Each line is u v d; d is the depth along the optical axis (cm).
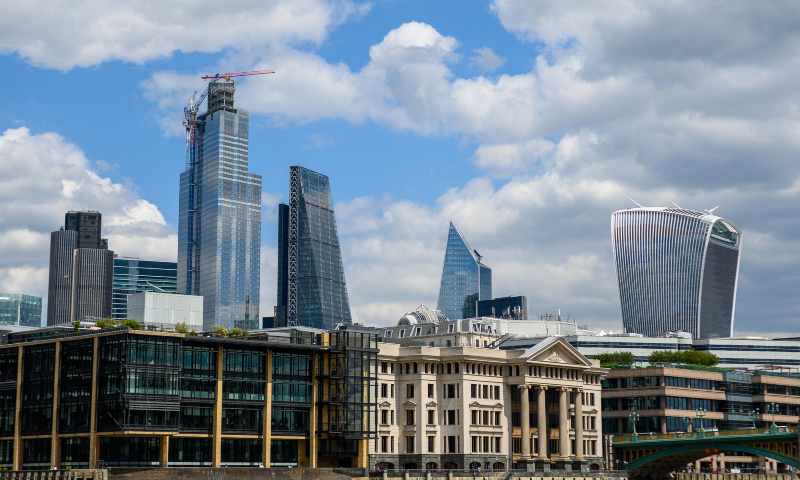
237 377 17875
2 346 18288
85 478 15250
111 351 16562
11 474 15525
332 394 19050
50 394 17462
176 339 16962
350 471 17738
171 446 17100
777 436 19225
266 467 17450
